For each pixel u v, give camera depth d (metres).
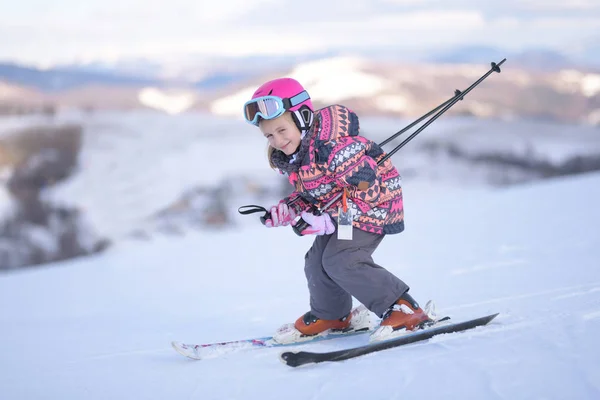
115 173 52.53
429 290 3.60
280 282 5.05
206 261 7.28
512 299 2.96
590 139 66.31
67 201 48.62
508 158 61.50
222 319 3.58
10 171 51.47
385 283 2.48
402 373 2.05
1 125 55.19
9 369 2.79
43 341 3.47
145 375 2.41
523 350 2.11
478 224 7.19
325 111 2.46
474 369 2.00
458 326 2.44
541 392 1.77
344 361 2.27
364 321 2.73
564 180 12.14
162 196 50.56
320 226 2.46
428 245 5.95
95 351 3.01
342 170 2.39
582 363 1.93
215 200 49.66
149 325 3.68
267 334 3.00
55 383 2.43
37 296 6.00
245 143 63.25
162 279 6.22
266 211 2.60
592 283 3.13
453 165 61.06
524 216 7.38
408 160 61.75
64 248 45.84
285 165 2.52
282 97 2.38
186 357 2.64
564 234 5.44
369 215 2.50
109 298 5.34
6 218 45.69
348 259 2.49
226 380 2.22
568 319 2.41
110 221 47.62
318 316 2.65
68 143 55.72
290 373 2.21
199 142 61.41
